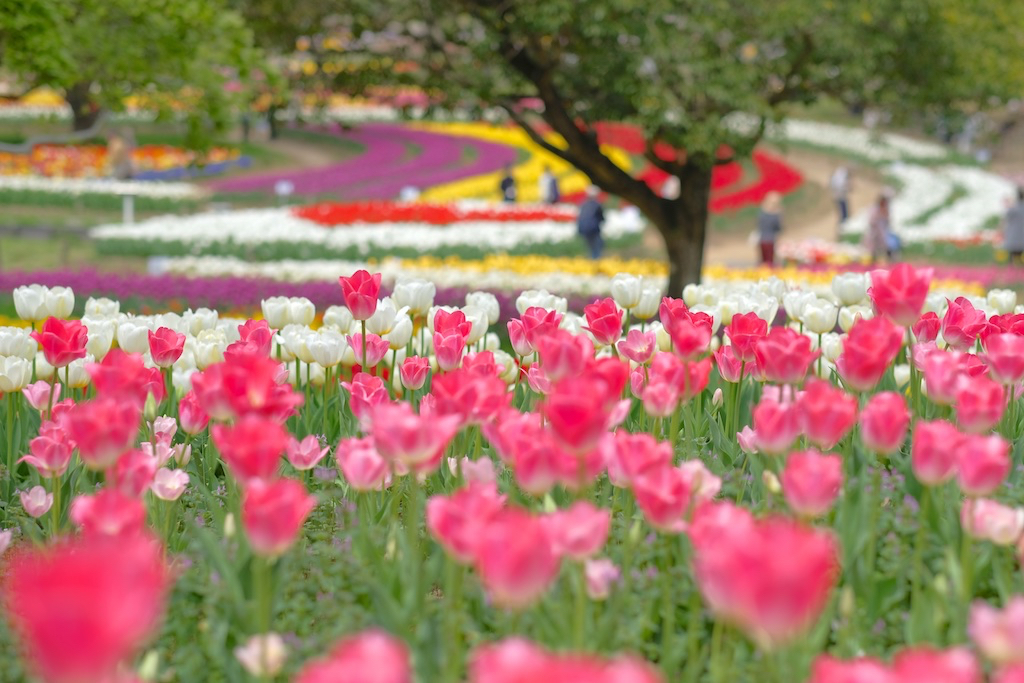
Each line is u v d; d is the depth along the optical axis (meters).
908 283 3.49
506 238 28.78
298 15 15.10
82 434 2.63
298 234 27.12
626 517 3.39
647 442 2.61
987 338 3.99
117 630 1.35
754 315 4.22
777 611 1.56
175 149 49.59
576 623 2.58
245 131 60.19
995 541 2.87
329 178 46.47
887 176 54.75
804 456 2.46
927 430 2.71
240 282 15.77
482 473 3.52
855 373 3.03
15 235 26.48
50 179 37.97
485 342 5.30
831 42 15.40
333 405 5.29
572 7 13.75
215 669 2.89
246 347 4.03
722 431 4.64
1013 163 60.34
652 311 4.84
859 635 2.91
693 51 14.47
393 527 3.41
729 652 2.82
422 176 50.59
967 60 16.42
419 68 15.52
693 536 2.32
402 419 2.52
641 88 14.36
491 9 14.41
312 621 3.27
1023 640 2.13
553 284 19.95
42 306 4.91
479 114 15.80
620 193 16.89
